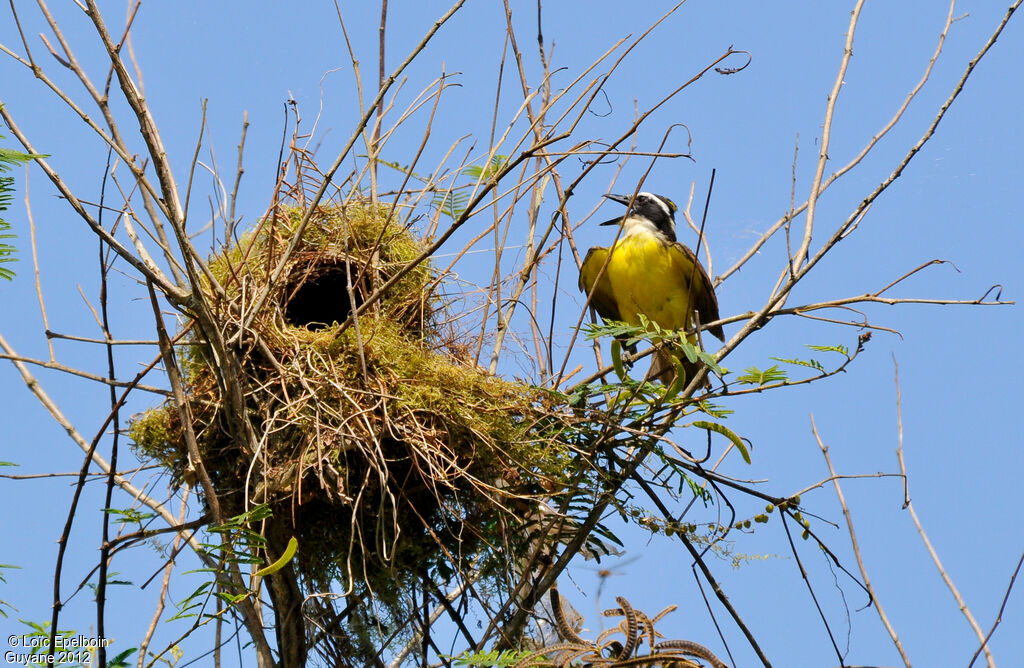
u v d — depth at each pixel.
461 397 8.95
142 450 9.02
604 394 9.12
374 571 8.88
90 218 7.14
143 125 7.01
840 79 9.12
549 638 9.91
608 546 9.48
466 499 8.97
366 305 8.68
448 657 8.59
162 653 7.78
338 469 8.45
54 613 7.46
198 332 8.38
